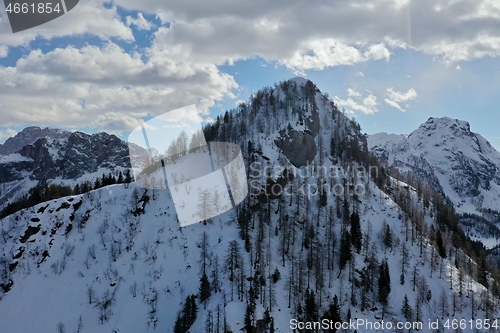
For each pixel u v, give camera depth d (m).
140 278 199.50
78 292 197.50
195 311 172.38
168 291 190.38
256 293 177.75
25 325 185.50
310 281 194.38
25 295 198.25
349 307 190.88
